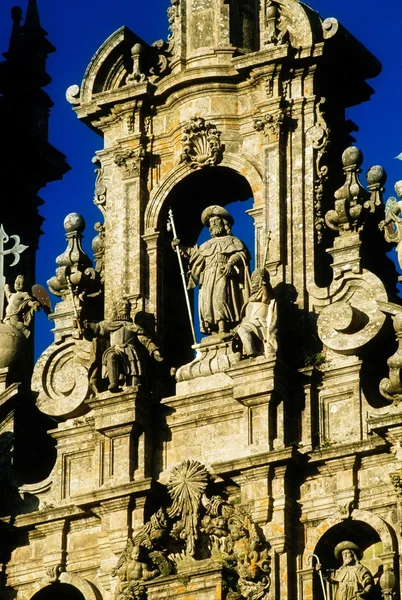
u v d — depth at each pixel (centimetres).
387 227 5303
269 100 5484
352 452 5175
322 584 5141
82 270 5556
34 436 5606
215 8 5591
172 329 5541
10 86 6009
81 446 5447
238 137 5516
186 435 5347
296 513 5206
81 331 5475
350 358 5266
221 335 5384
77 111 5653
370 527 5159
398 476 5103
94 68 5650
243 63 5500
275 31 5503
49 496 5450
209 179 5575
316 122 5466
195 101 5553
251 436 5250
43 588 5384
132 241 5550
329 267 5403
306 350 5312
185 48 5594
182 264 5550
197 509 5253
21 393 5525
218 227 5462
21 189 5966
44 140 6016
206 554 5253
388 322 5259
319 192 5419
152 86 5606
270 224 5422
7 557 5441
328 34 5478
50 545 5400
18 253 5747
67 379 5503
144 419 5362
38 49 6062
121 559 5275
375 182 5384
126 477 5334
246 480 5231
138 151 5591
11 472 5497
